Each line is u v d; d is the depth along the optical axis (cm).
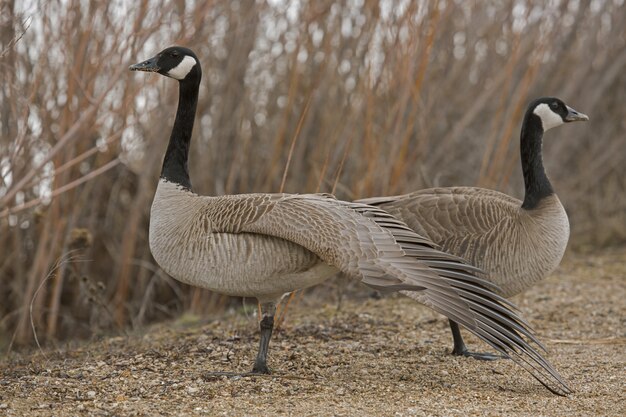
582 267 1400
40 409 639
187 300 1295
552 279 1290
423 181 1352
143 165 1286
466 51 1506
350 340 905
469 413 623
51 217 1141
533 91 1617
